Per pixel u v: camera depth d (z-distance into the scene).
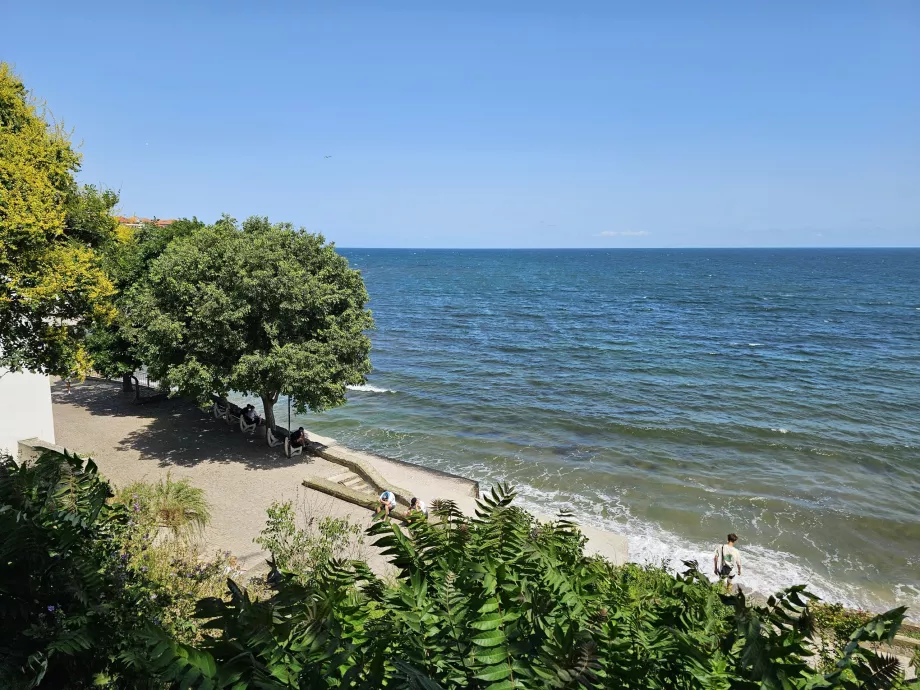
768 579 18.27
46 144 15.89
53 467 4.91
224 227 23.62
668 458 27.59
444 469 25.98
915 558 19.64
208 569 8.23
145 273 27.16
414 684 2.49
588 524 20.70
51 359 15.77
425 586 3.48
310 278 21.95
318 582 4.22
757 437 30.58
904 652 10.92
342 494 19.30
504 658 2.65
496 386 40.81
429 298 106.00
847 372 46.34
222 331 20.62
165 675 2.58
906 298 107.56
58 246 15.18
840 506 23.00
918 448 29.48
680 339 61.88
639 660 2.97
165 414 27.89
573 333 65.75
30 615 4.22
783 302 100.56
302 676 2.73
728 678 2.86
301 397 21.55
